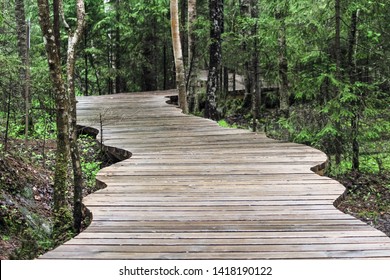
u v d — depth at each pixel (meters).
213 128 10.55
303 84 11.41
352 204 10.12
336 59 10.85
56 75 5.59
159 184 5.98
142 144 8.81
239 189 5.73
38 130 12.45
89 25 21.50
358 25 11.53
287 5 13.16
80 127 11.41
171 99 18.77
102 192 5.62
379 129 11.03
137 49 22.12
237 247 3.94
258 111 18.23
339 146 11.22
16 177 7.38
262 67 16.95
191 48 16.64
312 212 4.86
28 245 5.23
